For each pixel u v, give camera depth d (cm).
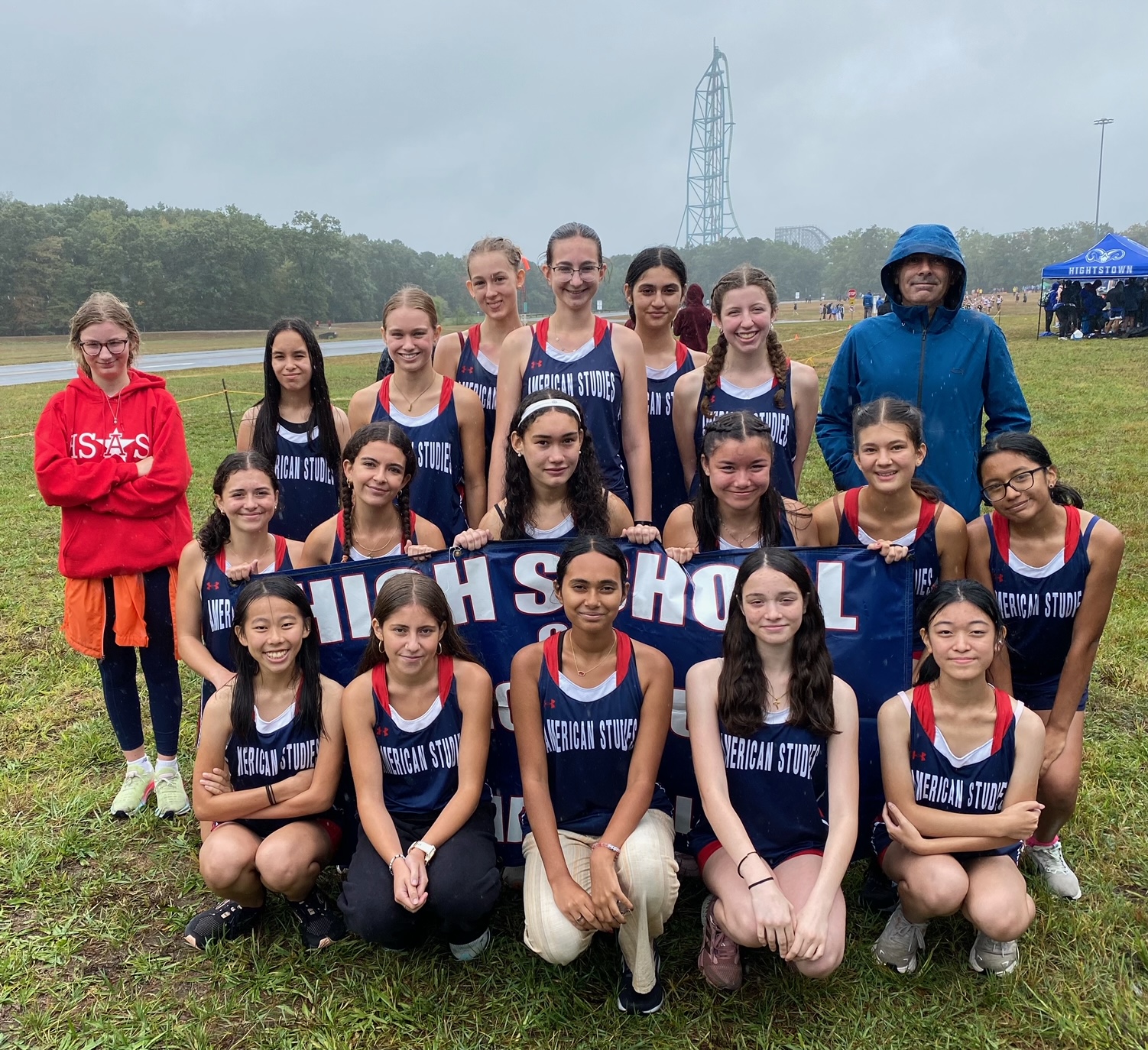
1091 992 282
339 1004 287
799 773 296
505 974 299
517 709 308
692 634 344
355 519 362
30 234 8800
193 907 336
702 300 972
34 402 2323
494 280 462
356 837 335
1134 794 387
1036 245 14600
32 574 754
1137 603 588
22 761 447
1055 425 1261
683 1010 283
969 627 281
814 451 1180
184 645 367
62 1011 287
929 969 296
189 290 9381
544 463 335
